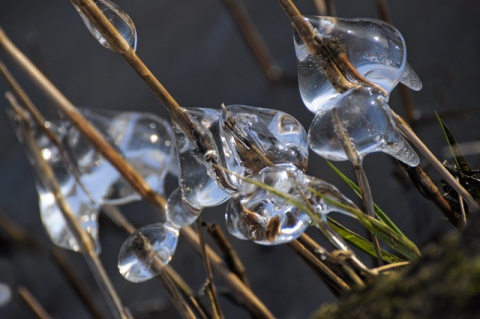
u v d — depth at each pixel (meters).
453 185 0.76
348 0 1.53
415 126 1.05
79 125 0.88
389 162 1.17
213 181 0.76
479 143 0.95
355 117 0.73
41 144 0.93
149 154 0.91
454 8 1.33
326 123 0.74
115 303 0.85
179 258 1.30
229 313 1.18
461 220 0.79
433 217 1.02
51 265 1.46
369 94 0.74
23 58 0.89
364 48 0.75
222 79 1.63
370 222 0.75
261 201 0.74
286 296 1.18
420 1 1.40
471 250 0.67
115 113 0.93
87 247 0.86
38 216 1.61
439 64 1.21
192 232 0.88
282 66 1.54
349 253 0.74
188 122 0.77
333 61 0.75
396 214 1.07
